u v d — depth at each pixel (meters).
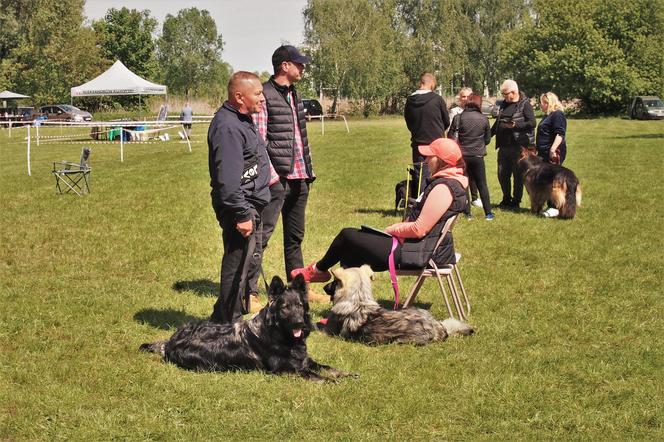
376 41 61.03
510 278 8.33
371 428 4.59
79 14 65.50
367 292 6.30
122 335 6.45
